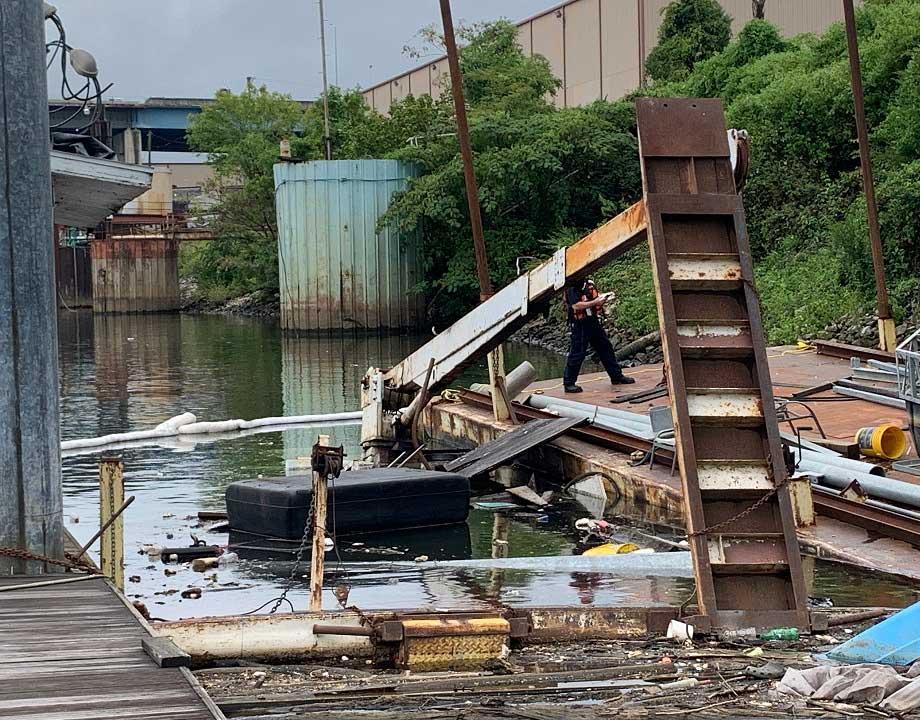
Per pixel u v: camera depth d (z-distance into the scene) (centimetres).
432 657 736
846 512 1143
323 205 4644
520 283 1503
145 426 2255
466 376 3106
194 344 4388
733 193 970
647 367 2298
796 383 1906
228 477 1678
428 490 1336
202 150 6825
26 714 536
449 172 4406
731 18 5294
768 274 3272
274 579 1107
